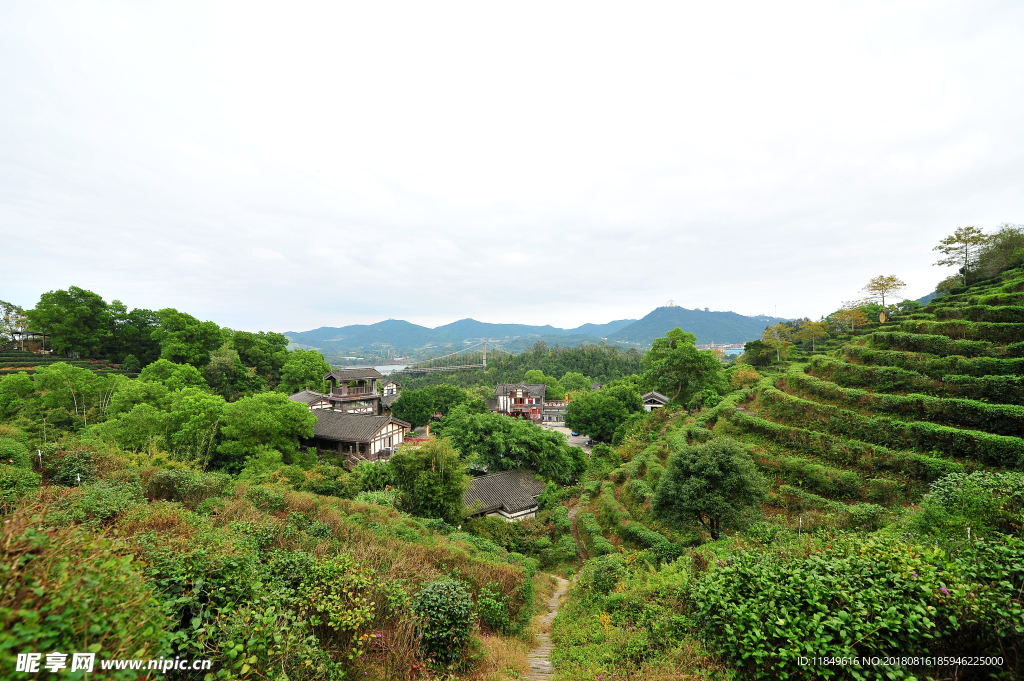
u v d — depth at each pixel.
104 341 57.38
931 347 28.70
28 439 21.08
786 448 25.39
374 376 54.72
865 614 4.80
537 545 23.50
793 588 5.41
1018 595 4.80
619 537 22.66
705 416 33.28
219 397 34.16
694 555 12.56
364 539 13.50
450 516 22.25
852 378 29.69
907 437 22.08
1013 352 24.98
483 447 34.06
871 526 15.24
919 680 4.45
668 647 7.53
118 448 22.84
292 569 8.12
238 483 18.08
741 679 5.27
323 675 5.61
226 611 5.22
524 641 11.27
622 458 36.66
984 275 42.47
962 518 8.88
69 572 3.70
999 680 4.41
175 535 8.05
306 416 34.31
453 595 8.80
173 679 4.38
